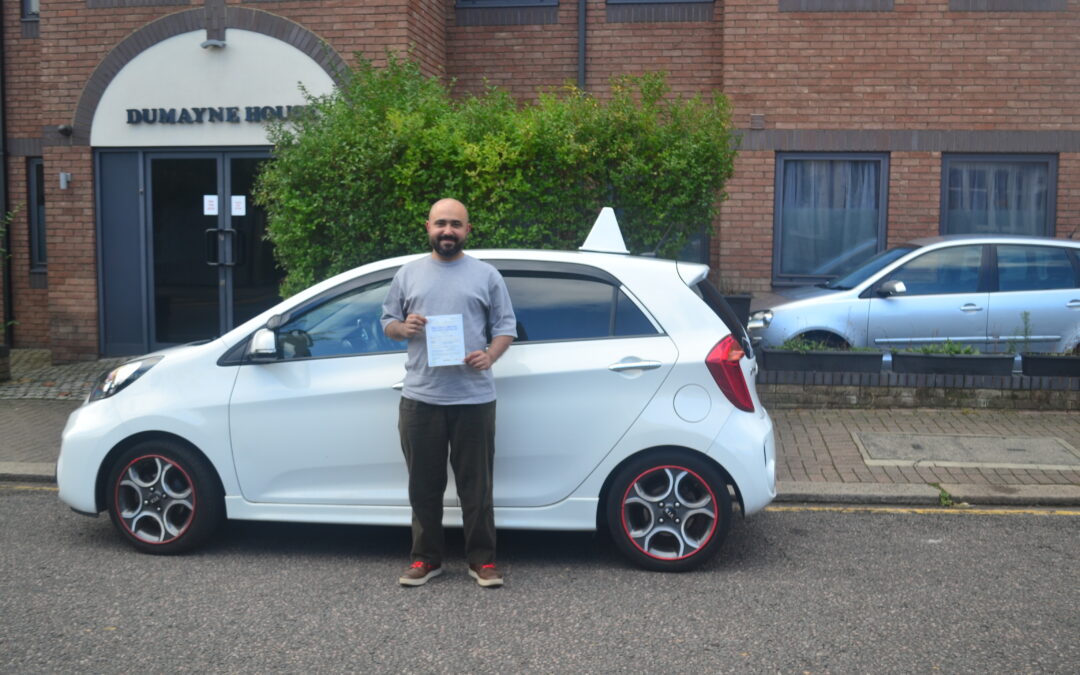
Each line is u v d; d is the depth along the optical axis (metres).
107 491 5.63
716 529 5.27
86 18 12.01
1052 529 6.16
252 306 12.11
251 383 5.46
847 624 4.59
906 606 4.83
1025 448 7.78
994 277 9.75
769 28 12.15
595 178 8.83
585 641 4.39
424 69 12.21
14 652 4.24
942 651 4.27
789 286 12.20
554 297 5.43
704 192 8.81
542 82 13.11
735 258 12.37
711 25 12.79
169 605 4.82
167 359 5.61
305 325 5.53
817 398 9.22
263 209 12.01
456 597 4.96
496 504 5.32
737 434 5.24
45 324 14.34
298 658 4.19
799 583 5.17
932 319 9.64
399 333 4.92
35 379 11.29
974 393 9.06
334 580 5.22
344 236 8.69
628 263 5.49
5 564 5.44
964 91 12.02
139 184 12.16
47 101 12.18
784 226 12.48
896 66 12.05
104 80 12.02
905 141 12.09
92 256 12.25
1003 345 9.60
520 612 4.75
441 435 4.98
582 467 5.28
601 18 12.98
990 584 5.15
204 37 11.77
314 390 5.41
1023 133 12.01
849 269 12.41
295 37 11.57
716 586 5.13
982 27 11.95
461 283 4.96
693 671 4.07
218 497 5.54
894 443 7.96
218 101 11.80
